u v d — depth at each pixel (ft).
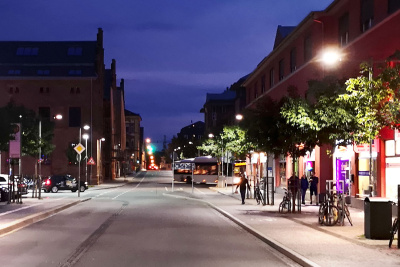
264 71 172.24
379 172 87.30
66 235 58.75
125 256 43.39
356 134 69.77
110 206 109.40
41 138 158.10
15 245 50.19
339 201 64.80
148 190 189.47
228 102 396.98
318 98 70.85
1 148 111.24
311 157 120.67
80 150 140.87
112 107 316.81
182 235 59.26
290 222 70.64
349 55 95.55
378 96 51.42
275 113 83.25
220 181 202.59
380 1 86.99
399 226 45.55
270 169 157.38
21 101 233.35
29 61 240.12
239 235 59.67
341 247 46.62
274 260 42.11
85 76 233.96
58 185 169.68
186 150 400.47
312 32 118.32
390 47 80.64
